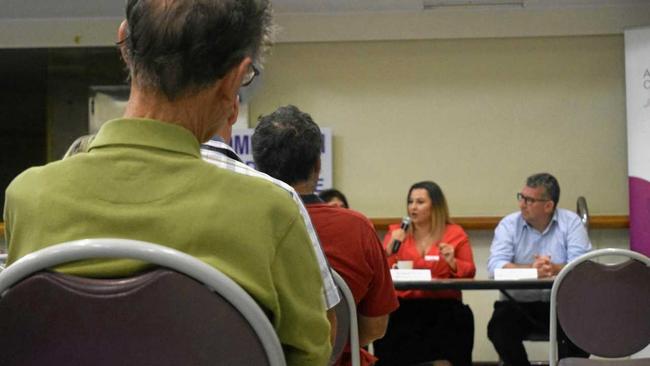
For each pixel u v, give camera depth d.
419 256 3.95
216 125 0.94
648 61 4.80
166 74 0.87
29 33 5.38
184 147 0.87
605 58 5.20
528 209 4.06
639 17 5.14
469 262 3.93
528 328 3.75
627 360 2.53
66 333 0.76
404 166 5.29
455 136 5.27
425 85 5.30
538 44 5.24
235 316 0.79
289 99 5.34
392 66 5.31
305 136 1.92
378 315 1.98
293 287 0.88
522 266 3.86
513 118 5.25
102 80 5.96
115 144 0.86
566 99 5.23
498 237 4.16
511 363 3.71
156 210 0.83
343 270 1.88
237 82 0.91
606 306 2.41
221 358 0.79
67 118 6.01
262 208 0.85
